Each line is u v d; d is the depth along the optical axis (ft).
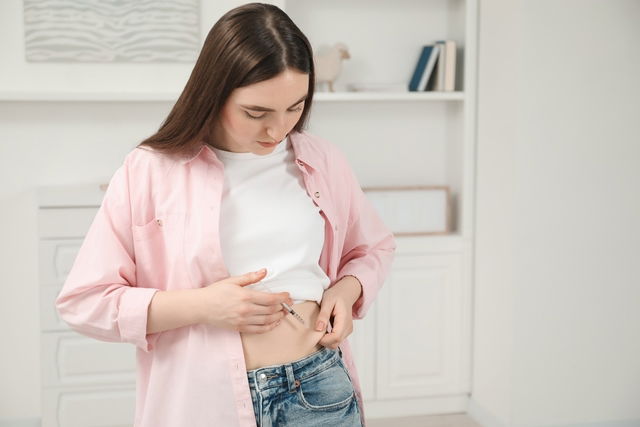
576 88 9.11
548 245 9.27
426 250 10.16
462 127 10.30
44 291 8.96
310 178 4.68
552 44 9.00
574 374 9.53
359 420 4.57
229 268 4.38
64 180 10.12
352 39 10.73
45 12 9.66
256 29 3.90
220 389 4.21
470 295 10.36
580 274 9.39
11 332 10.22
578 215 9.30
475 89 10.18
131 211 4.33
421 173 11.09
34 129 9.99
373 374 10.19
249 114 4.01
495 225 9.64
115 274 4.22
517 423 9.46
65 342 9.07
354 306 5.03
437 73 10.33
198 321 4.07
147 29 9.86
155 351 4.38
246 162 4.52
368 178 10.94
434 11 10.89
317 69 10.07
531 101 9.03
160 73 10.01
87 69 9.86
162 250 4.37
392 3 10.77
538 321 9.36
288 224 4.48
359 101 10.78
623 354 9.62
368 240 5.22
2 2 9.62
